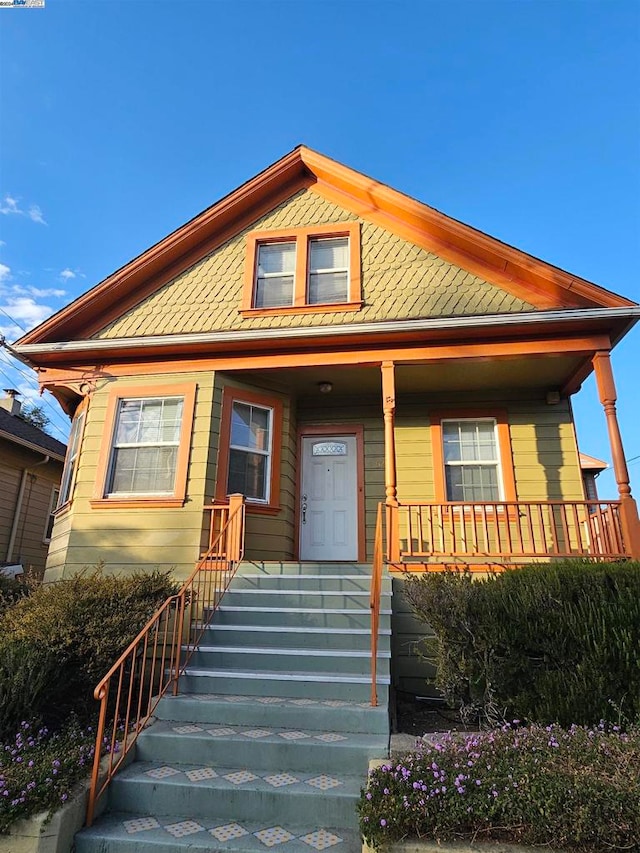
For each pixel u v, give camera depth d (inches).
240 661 205.0
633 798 104.5
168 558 290.4
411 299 323.6
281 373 330.3
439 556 262.1
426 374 326.0
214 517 296.5
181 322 341.1
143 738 157.6
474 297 316.8
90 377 333.7
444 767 121.9
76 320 342.3
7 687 164.2
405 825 107.7
